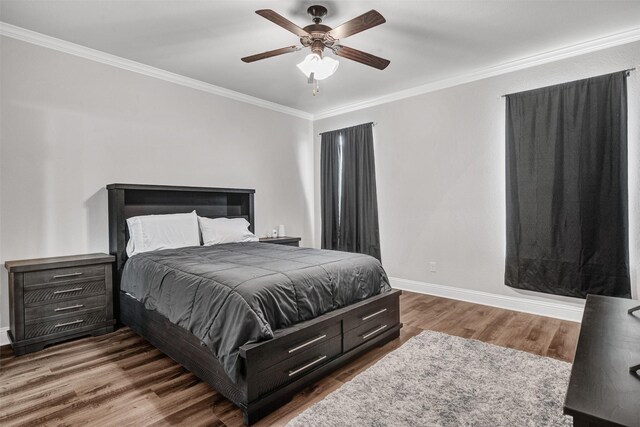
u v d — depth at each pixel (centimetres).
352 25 218
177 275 241
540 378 214
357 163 488
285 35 298
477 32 294
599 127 299
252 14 264
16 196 288
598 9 259
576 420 95
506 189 353
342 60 350
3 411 186
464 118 392
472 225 389
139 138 363
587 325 155
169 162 388
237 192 433
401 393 200
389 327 280
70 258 295
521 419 174
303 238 548
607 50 303
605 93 296
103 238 336
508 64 356
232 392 185
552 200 323
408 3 251
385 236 471
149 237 329
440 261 417
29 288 262
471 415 178
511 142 348
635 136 291
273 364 188
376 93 455
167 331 244
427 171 425
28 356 255
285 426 173
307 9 257
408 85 426
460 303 386
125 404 193
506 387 204
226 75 391
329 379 221
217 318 193
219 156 436
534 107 333
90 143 329
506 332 296
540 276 332
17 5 250
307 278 229
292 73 386
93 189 330
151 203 372
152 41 309
